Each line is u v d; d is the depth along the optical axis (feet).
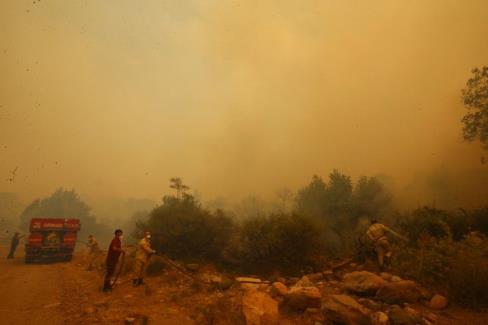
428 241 23.90
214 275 27.68
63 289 24.75
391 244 28.73
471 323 14.35
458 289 17.37
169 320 16.11
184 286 23.84
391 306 16.10
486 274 17.15
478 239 23.70
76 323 15.67
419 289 18.31
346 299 15.25
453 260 20.11
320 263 29.22
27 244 49.78
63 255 52.03
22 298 21.67
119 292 22.62
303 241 30.01
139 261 24.95
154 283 25.14
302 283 21.59
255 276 28.86
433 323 14.40
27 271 37.96
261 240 30.96
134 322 15.81
